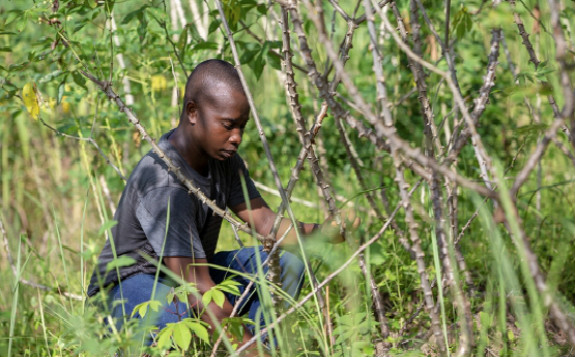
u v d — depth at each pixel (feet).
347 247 14.14
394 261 15.99
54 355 12.81
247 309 13.92
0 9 18.67
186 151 12.71
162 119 21.20
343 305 14.01
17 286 12.25
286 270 13.43
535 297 10.37
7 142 26.89
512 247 13.92
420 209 11.39
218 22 15.58
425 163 8.93
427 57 19.47
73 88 18.07
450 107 20.22
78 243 22.17
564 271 16.56
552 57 12.56
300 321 12.62
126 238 12.96
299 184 23.04
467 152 20.49
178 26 22.17
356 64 24.09
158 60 18.60
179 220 12.27
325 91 9.77
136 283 12.84
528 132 10.52
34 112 14.38
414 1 10.97
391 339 12.41
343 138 12.98
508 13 9.87
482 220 12.45
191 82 12.41
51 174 26.23
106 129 19.97
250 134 22.97
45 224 24.47
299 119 11.37
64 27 13.62
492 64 11.46
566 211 19.16
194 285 12.05
